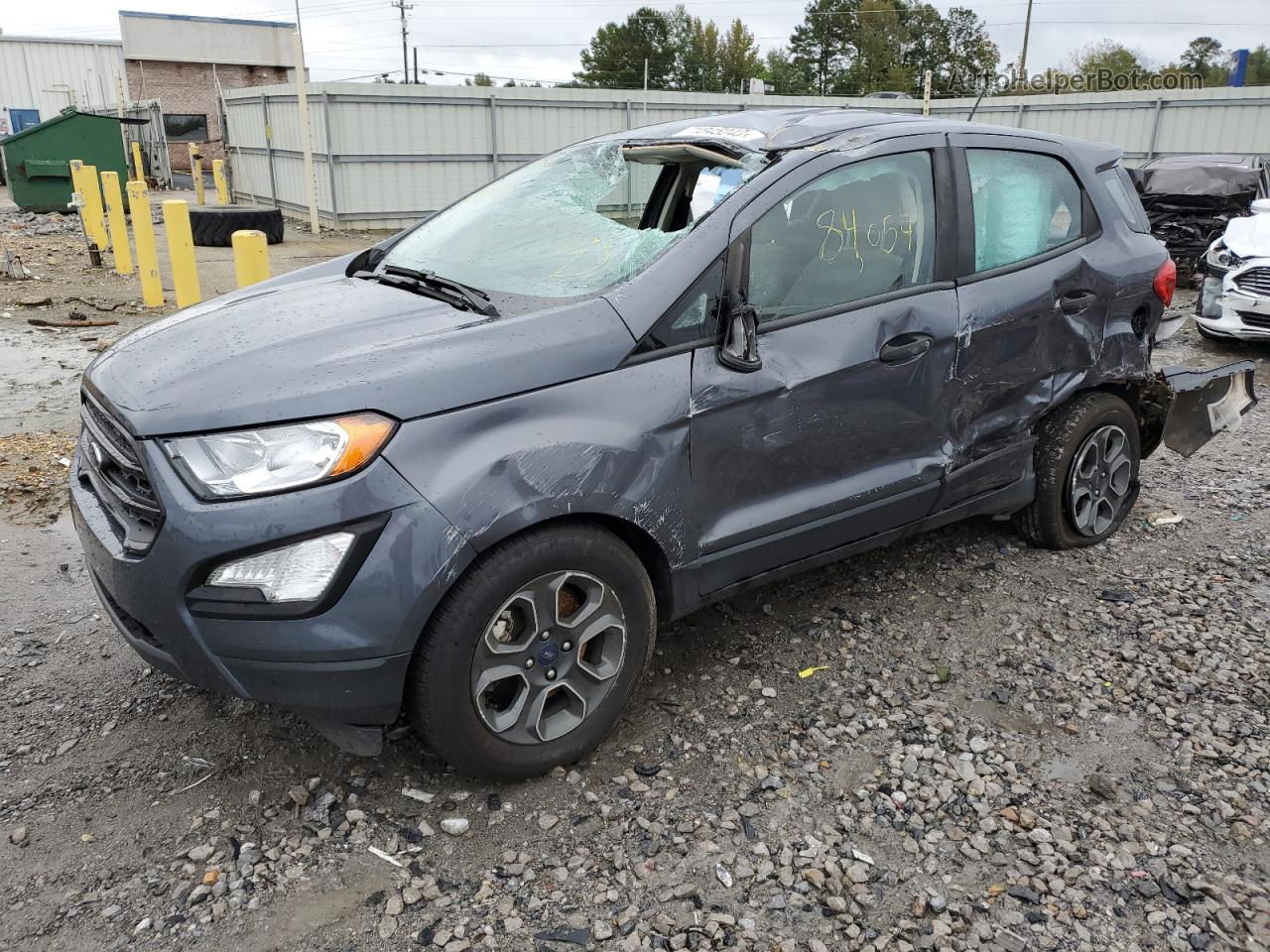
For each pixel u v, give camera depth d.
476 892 2.37
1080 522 4.23
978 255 3.55
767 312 3.01
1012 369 3.66
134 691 3.19
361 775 2.79
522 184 3.79
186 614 2.39
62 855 2.47
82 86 37.06
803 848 2.53
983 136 3.64
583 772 2.82
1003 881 2.43
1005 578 4.04
